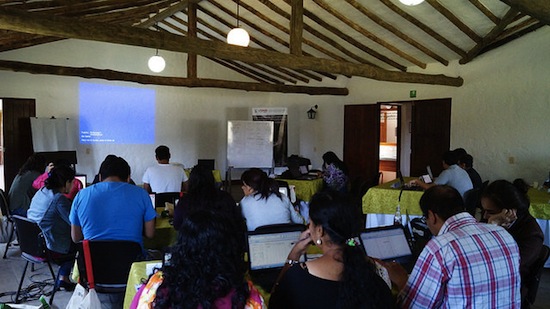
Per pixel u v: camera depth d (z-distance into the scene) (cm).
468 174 444
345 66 565
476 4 510
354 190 646
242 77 1071
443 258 145
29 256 337
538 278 207
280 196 298
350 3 562
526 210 211
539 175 594
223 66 1038
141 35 399
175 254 117
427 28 591
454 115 714
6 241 482
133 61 899
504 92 634
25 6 477
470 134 688
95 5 558
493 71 648
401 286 177
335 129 950
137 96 913
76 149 831
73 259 336
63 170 364
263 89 806
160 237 325
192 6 693
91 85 846
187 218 121
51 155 729
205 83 762
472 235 149
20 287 339
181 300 111
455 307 144
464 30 576
